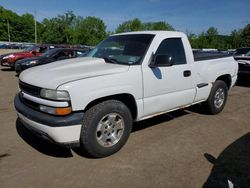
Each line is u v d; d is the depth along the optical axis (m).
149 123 5.27
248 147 4.23
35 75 3.68
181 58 4.72
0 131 4.67
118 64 4.05
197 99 5.19
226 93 6.02
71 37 53.19
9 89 8.67
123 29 70.31
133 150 4.02
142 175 3.33
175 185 3.13
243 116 5.91
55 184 3.11
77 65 4.02
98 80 3.49
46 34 52.69
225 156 3.89
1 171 3.36
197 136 4.64
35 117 3.38
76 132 3.36
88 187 3.06
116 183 3.15
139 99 4.00
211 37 55.97
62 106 3.23
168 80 4.38
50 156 3.78
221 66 5.71
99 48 4.90
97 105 3.58
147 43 4.25
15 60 14.14
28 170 3.40
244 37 51.50
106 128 3.71
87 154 3.83
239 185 3.16
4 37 84.31
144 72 4.00
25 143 4.20
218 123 5.38
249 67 9.56
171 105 4.57
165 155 3.88
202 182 3.21
